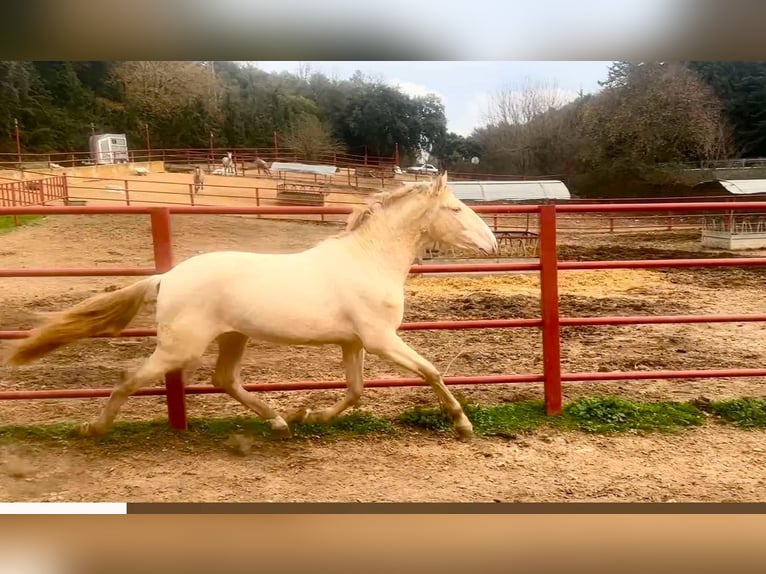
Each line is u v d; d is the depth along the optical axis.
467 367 5.78
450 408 3.96
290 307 3.56
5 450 3.85
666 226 22.67
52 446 3.92
